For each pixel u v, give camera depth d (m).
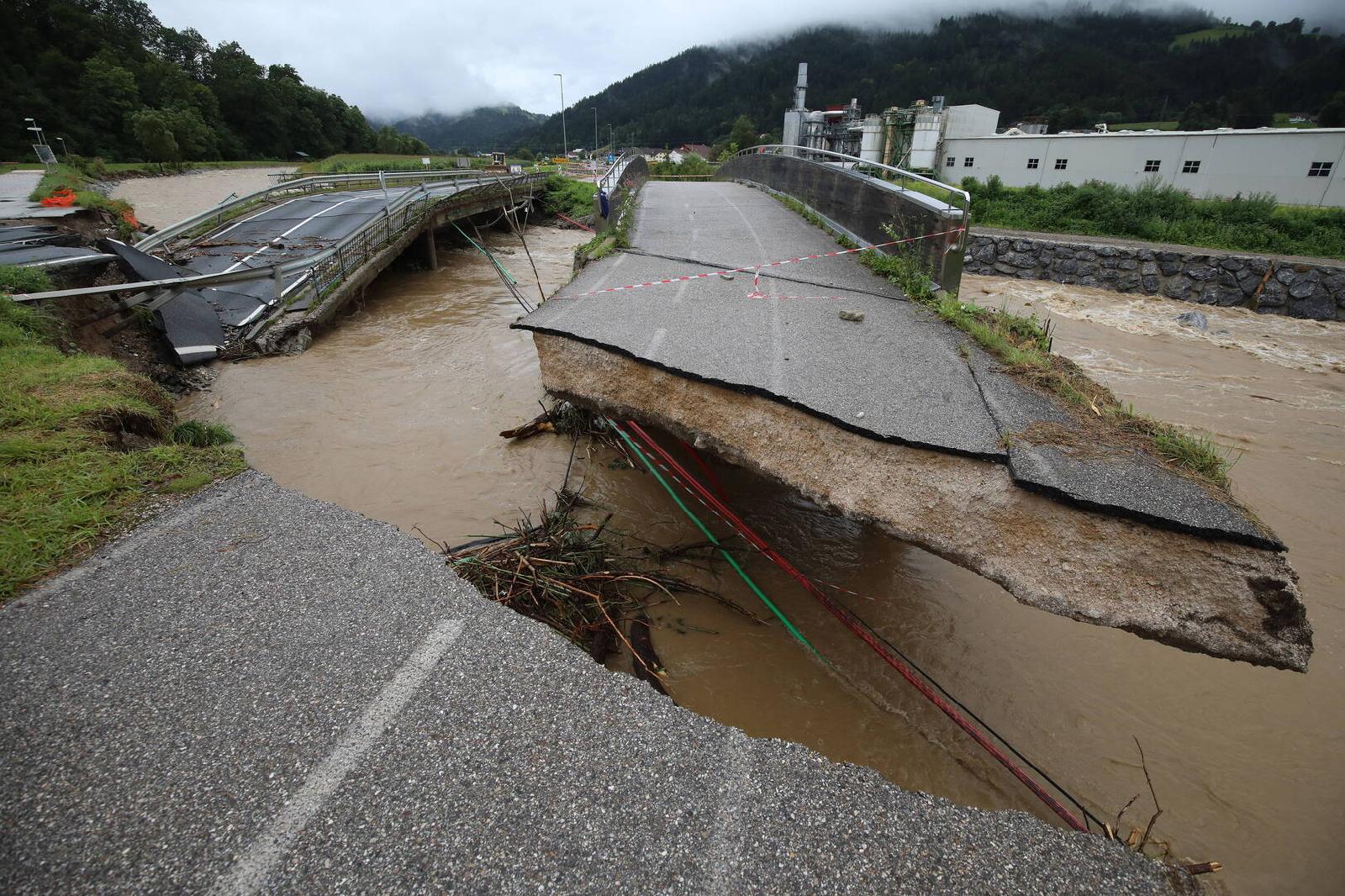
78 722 2.97
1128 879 2.50
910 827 2.63
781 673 5.11
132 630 3.53
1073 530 3.80
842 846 2.54
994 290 18.67
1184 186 28.34
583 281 8.93
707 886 2.37
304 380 10.95
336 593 3.85
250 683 3.20
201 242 17.39
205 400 10.13
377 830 2.52
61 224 16.55
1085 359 12.94
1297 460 8.82
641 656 5.09
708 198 18.52
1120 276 18.55
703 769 2.83
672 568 6.19
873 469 4.62
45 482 4.79
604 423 8.57
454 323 14.64
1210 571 3.50
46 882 2.32
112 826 2.52
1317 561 6.75
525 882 2.36
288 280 14.73
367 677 3.25
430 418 9.45
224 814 2.58
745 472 7.73
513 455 8.34
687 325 6.95
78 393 6.55
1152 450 4.26
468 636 3.53
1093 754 4.61
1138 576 3.66
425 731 2.95
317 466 8.00
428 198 21.45
